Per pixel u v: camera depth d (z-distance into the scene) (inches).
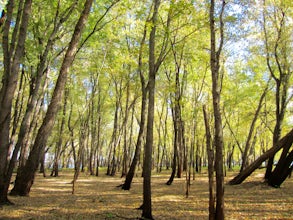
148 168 344.5
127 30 772.0
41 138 504.4
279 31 714.8
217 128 295.7
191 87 1114.7
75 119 1423.5
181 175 1084.5
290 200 475.8
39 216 333.4
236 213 392.5
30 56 610.5
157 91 1138.7
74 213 363.9
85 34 661.9
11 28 623.5
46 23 663.1
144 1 623.8
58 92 483.5
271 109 1243.2
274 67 813.2
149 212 338.6
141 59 673.6
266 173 713.0
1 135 369.4
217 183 286.4
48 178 1032.2
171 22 617.6
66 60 470.6
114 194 580.7
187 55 765.9
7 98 366.9
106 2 609.6
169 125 1855.3
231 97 1047.6
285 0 684.1
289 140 637.9
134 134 2033.7
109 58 839.7
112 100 1406.3
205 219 359.3
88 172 1515.7
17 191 491.2
